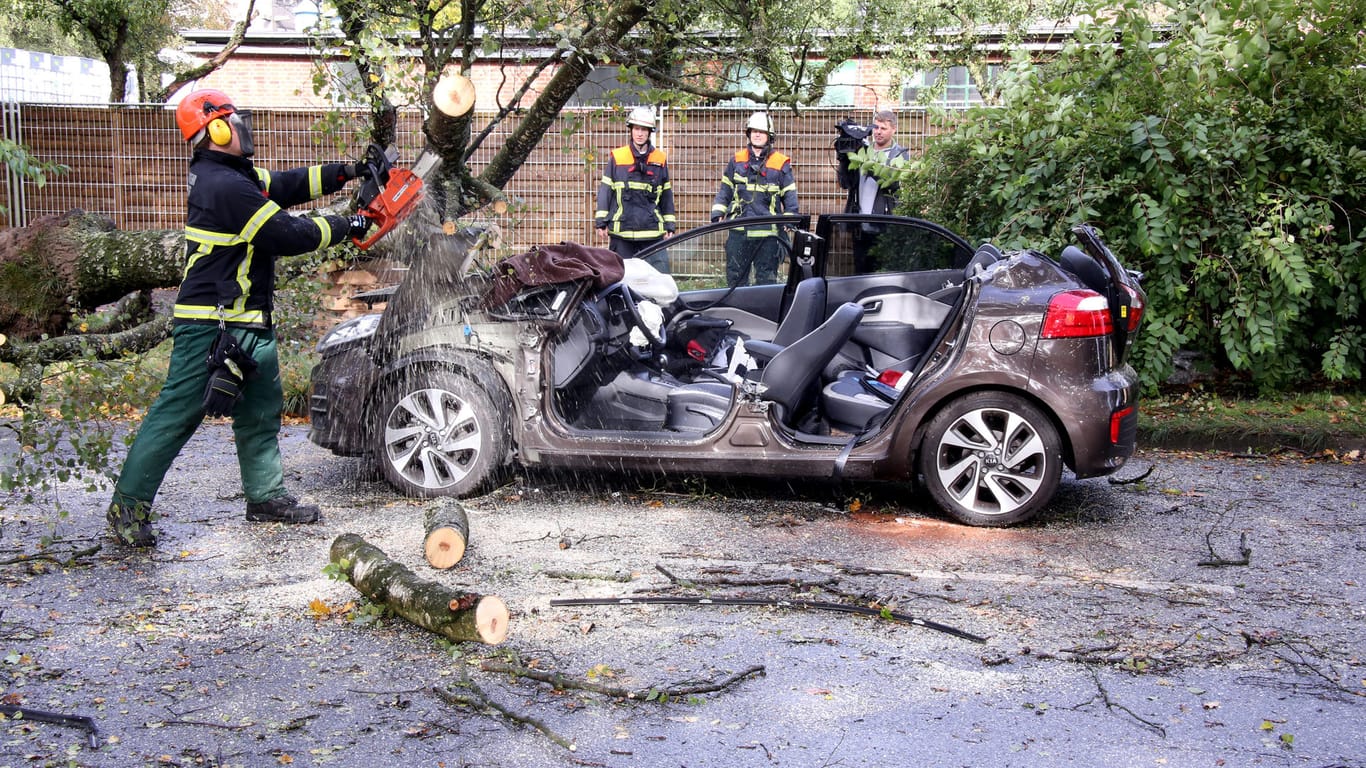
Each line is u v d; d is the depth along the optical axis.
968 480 5.65
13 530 5.36
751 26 8.11
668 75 8.23
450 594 3.91
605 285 5.91
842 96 15.67
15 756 3.09
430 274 5.86
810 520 5.66
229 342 4.98
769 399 5.64
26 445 5.25
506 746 3.19
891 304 6.70
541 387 5.79
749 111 12.90
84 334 8.18
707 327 6.66
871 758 3.15
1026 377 5.47
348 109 7.65
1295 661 3.91
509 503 5.87
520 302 5.82
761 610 4.32
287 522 5.47
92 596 4.42
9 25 21.14
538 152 12.84
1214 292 8.35
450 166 7.41
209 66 8.33
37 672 3.67
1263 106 8.55
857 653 3.91
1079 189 8.24
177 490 6.16
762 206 10.95
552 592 4.48
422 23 7.36
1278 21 8.09
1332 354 8.30
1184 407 8.41
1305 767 3.14
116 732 3.25
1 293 7.93
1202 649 4.01
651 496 6.07
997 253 6.23
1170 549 5.29
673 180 13.10
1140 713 3.47
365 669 3.72
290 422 8.41
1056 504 6.14
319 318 9.54
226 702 3.46
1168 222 7.97
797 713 3.43
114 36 15.48
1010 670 3.79
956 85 15.45
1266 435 7.68
